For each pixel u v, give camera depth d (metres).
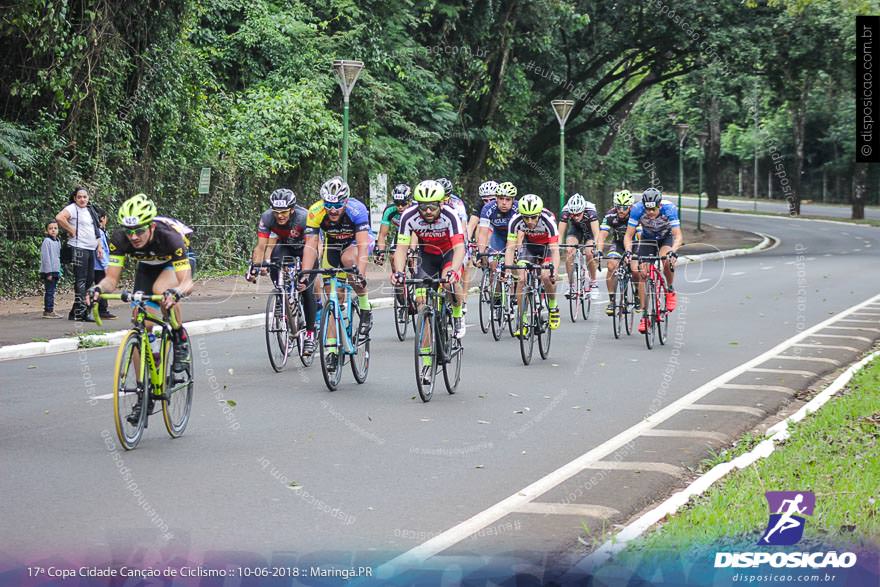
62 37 21.33
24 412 9.98
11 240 20.44
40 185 21.12
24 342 14.30
